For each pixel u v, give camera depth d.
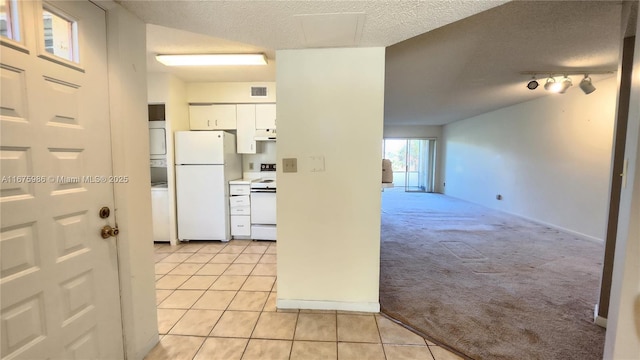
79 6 1.23
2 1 0.97
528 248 3.52
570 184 4.11
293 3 1.39
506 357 1.64
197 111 3.98
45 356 1.12
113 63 1.40
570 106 4.09
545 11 1.91
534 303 2.22
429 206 6.43
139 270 1.59
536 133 4.77
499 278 2.67
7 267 0.99
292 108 2.02
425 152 9.15
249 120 3.96
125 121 1.47
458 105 5.38
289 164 2.06
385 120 7.53
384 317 2.04
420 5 1.41
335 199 2.06
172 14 1.50
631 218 0.90
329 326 1.94
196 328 1.91
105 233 1.37
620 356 0.94
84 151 1.27
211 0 1.37
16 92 1.00
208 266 3.00
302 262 2.12
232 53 2.79
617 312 0.96
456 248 3.53
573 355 1.65
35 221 1.07
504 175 5.66
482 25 2.11
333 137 2.02
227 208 3.83
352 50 1.96
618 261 1.04
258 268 2.95
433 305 2.20
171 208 3.68
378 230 2.07
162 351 1.68
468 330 1.88
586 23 2.07
